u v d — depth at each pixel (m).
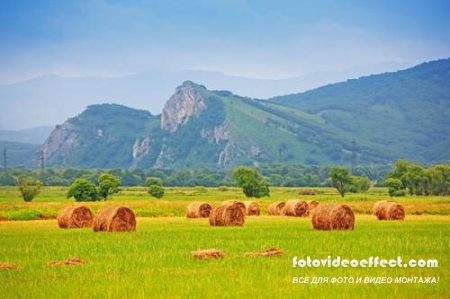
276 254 43.06
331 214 62.16
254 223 75.12
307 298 30.69
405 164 197.62
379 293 31.66
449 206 106.12
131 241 51.91
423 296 31.03
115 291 32.22
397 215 81.00
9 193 199.62
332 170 197.25
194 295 31.33
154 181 192.50
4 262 40.28
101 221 61.94
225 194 195.00
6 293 31.95
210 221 70.38
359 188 197.62
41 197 167.50
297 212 93.31
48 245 49.47
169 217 92.25
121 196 176.12
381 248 46.34
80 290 32.50
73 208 69.25
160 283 33.88
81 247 48.00
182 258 41.91
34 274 36.62
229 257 42.12
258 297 30.92
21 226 71.81
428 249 45.78
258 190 175.25
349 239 52.44
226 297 30.94
